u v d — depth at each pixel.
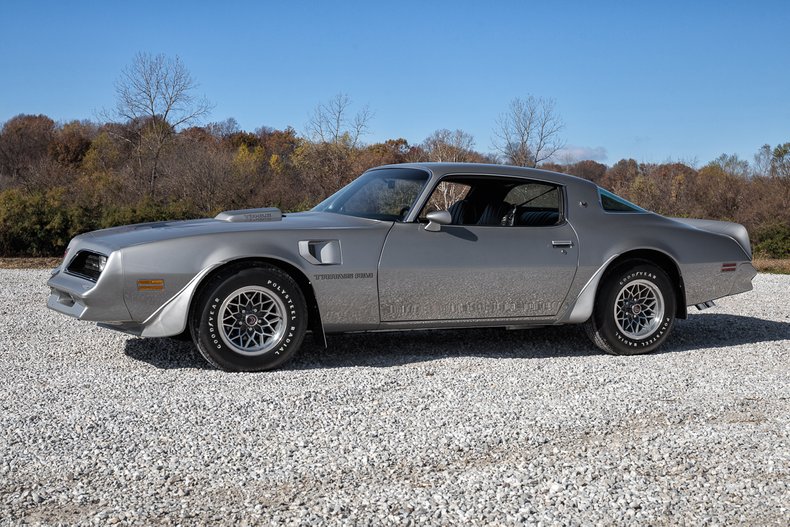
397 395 4.42
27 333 6.25
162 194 27.50
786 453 3.54
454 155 27.00
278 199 26.81
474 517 2.79
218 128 49.75
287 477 3.15
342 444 3.56
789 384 4.90
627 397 4.45
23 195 16.83
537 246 5.64
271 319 5.07
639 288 5.94
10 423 3.76
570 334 6.69
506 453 3.49
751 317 8.02
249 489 3.02
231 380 4.71
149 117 29.84
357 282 5.18
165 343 5.85
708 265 6.18
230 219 5.35
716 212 25.48
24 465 3.23
